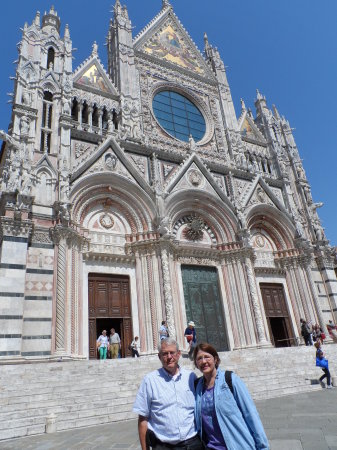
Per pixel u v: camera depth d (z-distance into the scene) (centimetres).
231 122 3806
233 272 2923
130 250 2580
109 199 2650
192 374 491
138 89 3322
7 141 2278
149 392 464
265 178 3650
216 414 428
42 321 1973
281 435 820
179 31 4088
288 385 1634
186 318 2620
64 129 2578
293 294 3241
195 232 2967
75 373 1502
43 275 2075
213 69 4194
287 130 4244
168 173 3009
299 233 3372
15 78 2609
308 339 2644
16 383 1338
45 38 2894
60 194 2288
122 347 2330
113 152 2734
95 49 3303
